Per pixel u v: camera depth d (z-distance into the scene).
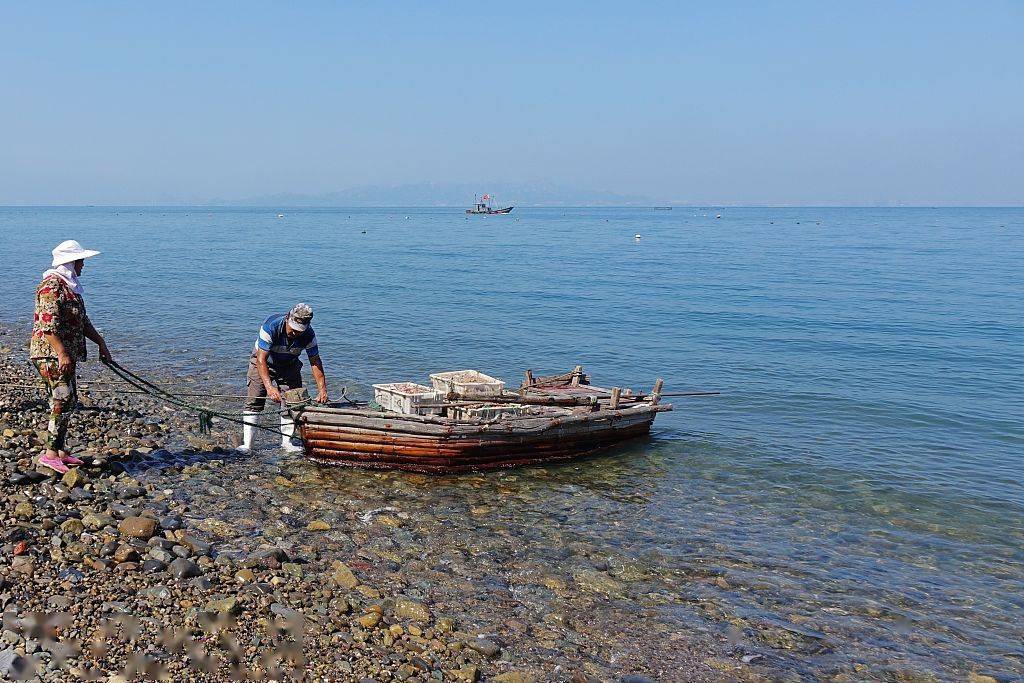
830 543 11.62
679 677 8.09
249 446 14.36
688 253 83.56
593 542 11.25
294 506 11.81
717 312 37.44
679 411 19.33
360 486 12.88
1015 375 24.36
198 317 32.44
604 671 8.09
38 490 10.73
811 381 23.19
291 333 13.59
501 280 51.66
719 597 9.84
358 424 13.38
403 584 9.60
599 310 37.50
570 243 104.50
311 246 92.75
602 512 12.39
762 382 22.95
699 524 12.12
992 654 8.80
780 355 27.31
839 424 18.41
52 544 9.08
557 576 10.15
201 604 8.20
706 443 16.38
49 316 10.71
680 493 13.42
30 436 13.09
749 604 9.70
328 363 23.66
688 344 29.17
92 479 11.68
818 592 10.09
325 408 13.52
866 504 13.21
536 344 28.36
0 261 60.22
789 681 8.13
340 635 8.02
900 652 8.77
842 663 8.51
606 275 56.12
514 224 195.75
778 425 18.16
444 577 9.90
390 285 47.38
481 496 12.78
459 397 13.96
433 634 8.42
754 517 12.49
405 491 12.79
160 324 30.33
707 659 8.45
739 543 11.48
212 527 10.61
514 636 8.65
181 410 17.00
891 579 10.54
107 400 17.05
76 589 8.18
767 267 64.62
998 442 17.14
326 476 13.23
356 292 43.31
